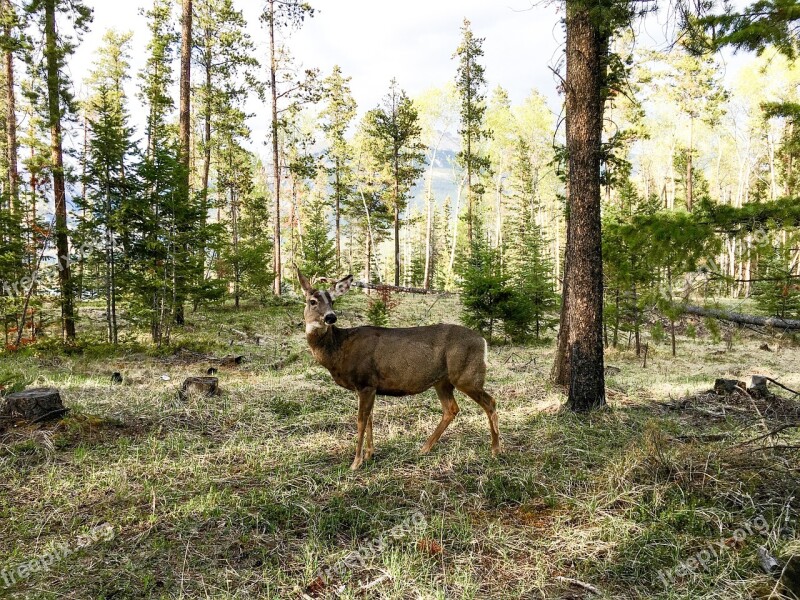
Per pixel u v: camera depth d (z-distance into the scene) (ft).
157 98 45.19
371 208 118.83
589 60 23.50
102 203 40.09
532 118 125.18
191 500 14.55
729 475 15.37
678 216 13.94
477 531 13.43
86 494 14.96
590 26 23.22
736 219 13.34
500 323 53.67
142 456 17.81
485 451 19.03
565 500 14.85
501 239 140.36
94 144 38.70
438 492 15.66
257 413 23.09
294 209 120.88
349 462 17.97
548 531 13.41
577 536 13.02
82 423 19.69
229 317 61.31
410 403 25.88
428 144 125.39
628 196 48.44
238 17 74.74
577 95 23.72
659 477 15.55
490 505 14.94
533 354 44.50
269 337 50.03
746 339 55.36
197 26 74.90
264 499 14.79
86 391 25.67
